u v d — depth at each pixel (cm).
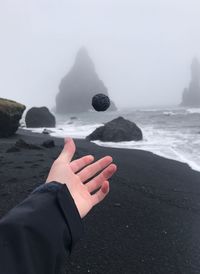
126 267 543
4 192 885
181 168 1347
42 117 3666
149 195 932
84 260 553
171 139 2281
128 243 618
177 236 657
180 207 838
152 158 1565
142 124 3703
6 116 2295
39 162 1302
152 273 531
